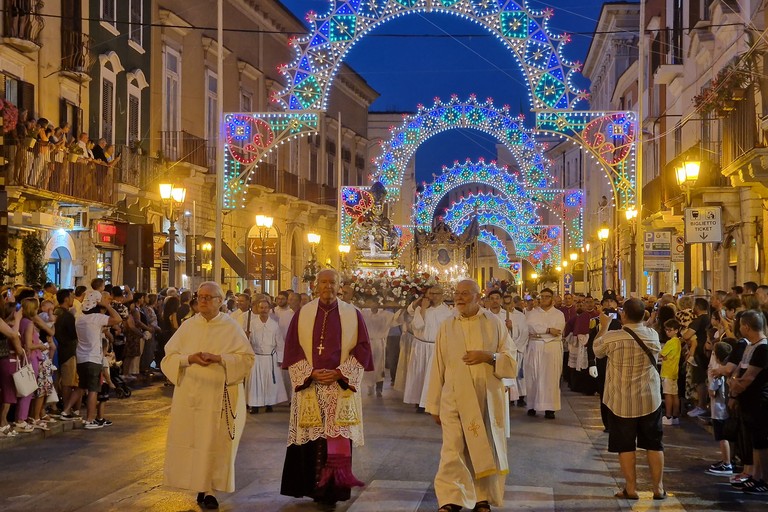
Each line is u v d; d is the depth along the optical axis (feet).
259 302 53.88
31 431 42.14
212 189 116.06
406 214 232.94
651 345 30.50
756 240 74.90
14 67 71.56
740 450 32.58
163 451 38.78
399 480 32.68
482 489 27.50
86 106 83.76
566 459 37.88
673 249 89.30
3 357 41.24
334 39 75.25
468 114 113.29
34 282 70.23
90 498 29.71
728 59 79.15
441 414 27.78
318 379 28.94
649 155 121.90
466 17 73.20
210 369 28.76
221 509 28.37
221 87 78.13
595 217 175.52
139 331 66.69
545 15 73.10
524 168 116.47
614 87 157.89
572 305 81.51
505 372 27.43
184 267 107.24
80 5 81.71
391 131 113.29
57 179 69.31
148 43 98.68
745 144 63.93
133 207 92.43
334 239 175.52
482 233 173.99
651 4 122.01
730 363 32.35
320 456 28.94
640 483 33.09
